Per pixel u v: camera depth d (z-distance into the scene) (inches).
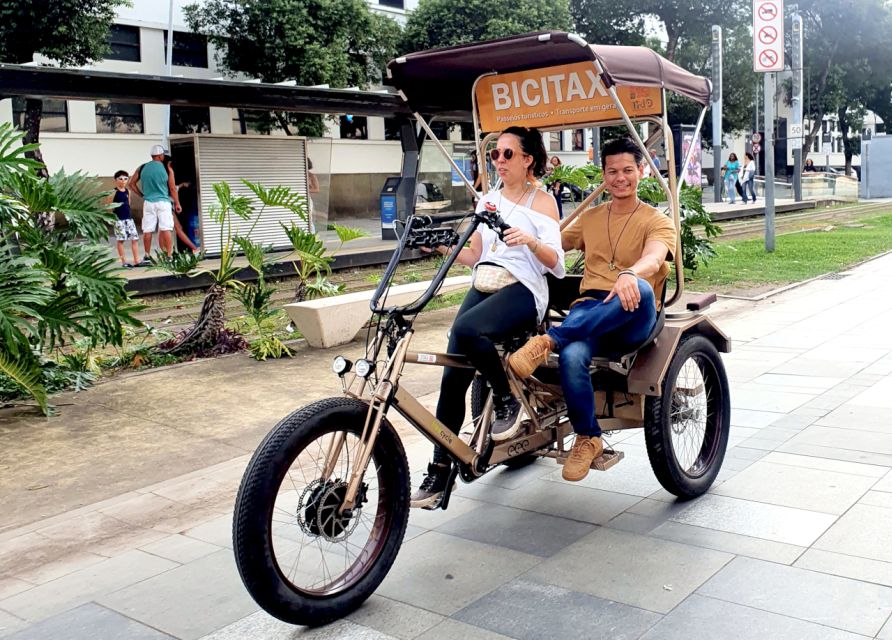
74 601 148.1
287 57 983.0
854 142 2401.6
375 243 683.4
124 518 187.2
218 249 595.2
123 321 285.7
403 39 1128.8
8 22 765.9
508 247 158.6
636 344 161.8
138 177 560.7
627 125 168.6
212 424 253.9
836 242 676.1
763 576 140.5
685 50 1552.7
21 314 262.2
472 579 146.6
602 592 138.9
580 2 1446.9
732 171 1219.9
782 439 209.6
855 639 120.1
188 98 483.2
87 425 255.9
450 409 158.4
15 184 273.4
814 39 1775.3
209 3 977.5
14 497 202.5
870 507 165.9
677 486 171.0
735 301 418.9
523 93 195.6
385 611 137.4
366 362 134.5
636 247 167.3
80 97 440.1
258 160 615.2
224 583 151.6
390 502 143.3
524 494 185.6
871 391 247.3
